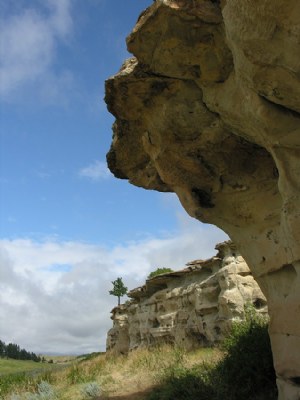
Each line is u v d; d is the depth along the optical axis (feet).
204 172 28.48
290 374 22.56
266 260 25.50
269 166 26.18
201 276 72.90
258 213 26.71
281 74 17.22
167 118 25.91
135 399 39.42
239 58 17.98
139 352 71.26
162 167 29.50
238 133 24.72
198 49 21.11
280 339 23.77
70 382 58.34
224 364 33.83
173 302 77.82
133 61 25.04
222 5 19.04
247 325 38.29
